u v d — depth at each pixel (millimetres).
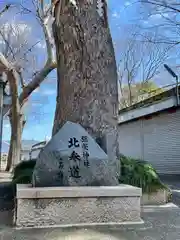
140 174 6934
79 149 5379
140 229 4559
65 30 6688
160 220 5164
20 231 4414
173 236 4207
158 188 6898
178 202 7094
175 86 13836
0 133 12461
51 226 4684
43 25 16969
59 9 6703
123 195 4988
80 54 6652
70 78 6684
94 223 4852
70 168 5266
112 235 4227
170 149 14992
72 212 4812
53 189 4812
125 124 19500
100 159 5410
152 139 16406
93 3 6746
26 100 18438
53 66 17281
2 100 12008
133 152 18297
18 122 17781
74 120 6523
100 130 6477
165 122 15406
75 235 4211
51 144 5344
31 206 4707
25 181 7078
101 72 6699
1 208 6305
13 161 17469
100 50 6738
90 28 6684
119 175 6371
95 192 4898
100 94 6625
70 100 6629
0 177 13180
